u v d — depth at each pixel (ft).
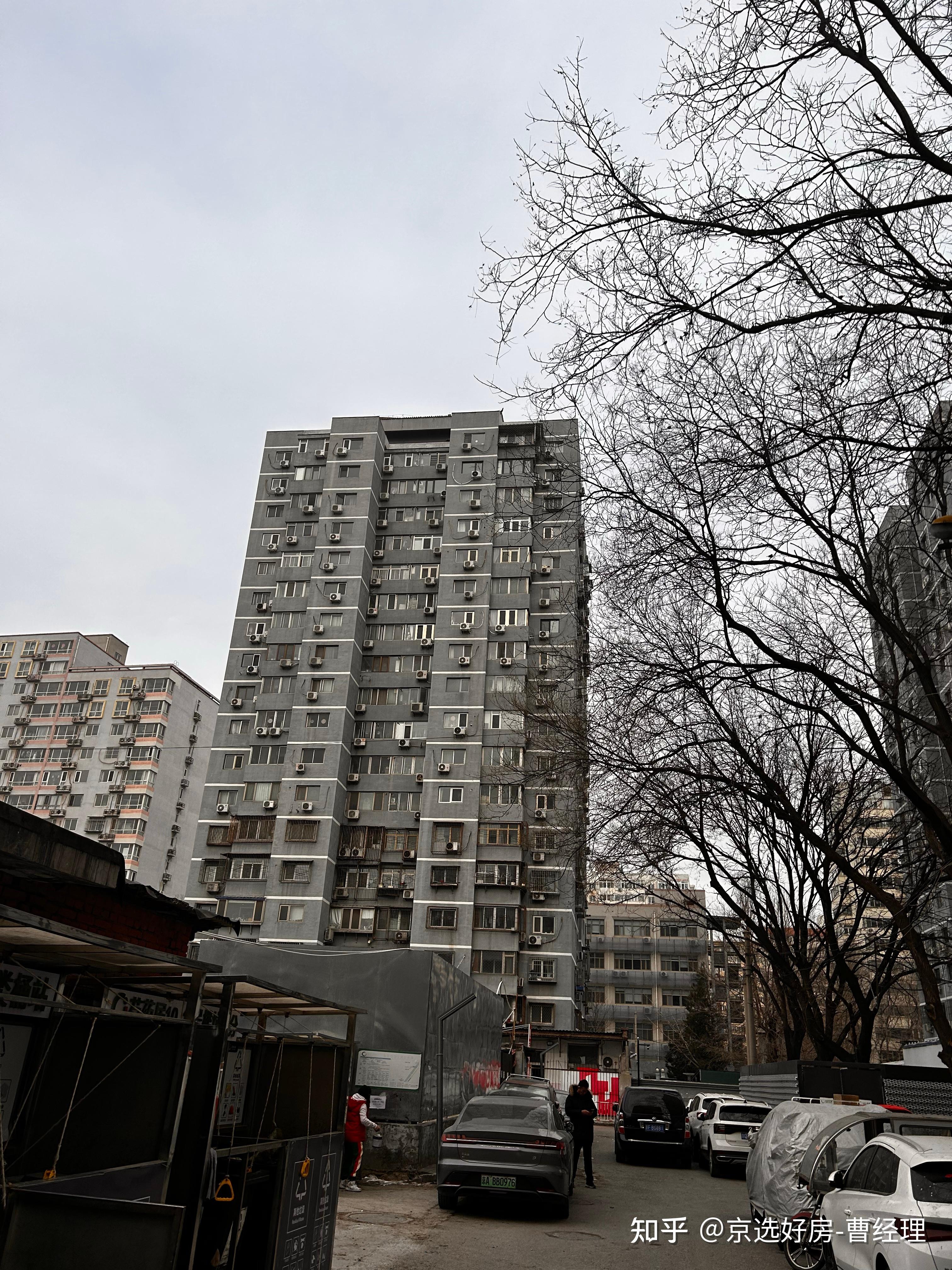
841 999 76.02
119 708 246.68
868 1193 23.72
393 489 185.47
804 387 29.37
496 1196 40.93
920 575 44.32
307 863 155.94
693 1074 181.27
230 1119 21.36
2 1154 12.69
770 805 46.88
